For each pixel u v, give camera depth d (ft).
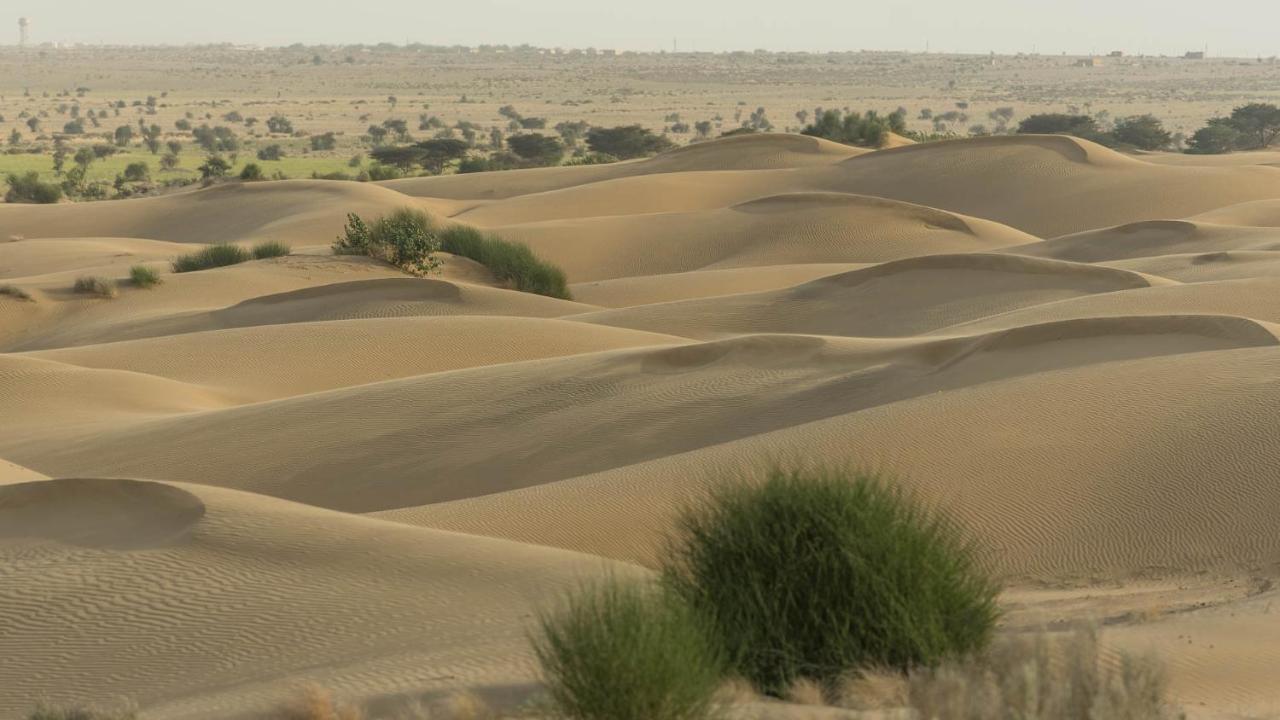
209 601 48.03
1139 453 66.08
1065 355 88.43
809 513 33.83
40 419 117.91
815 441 73.05
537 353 140.67
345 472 91.91
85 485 61.82
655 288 201.87
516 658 37.06
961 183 301.22
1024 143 317.83
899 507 35.45
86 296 189.98
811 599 33.19
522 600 45.11
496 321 150.10
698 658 29.12
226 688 39.17
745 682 32.12
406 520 69.46
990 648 33.76
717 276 206.18
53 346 168.66
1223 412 68.44
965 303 153.07
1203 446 65.31
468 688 33.63
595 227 254.68
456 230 206.90
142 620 46.78
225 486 92.32
